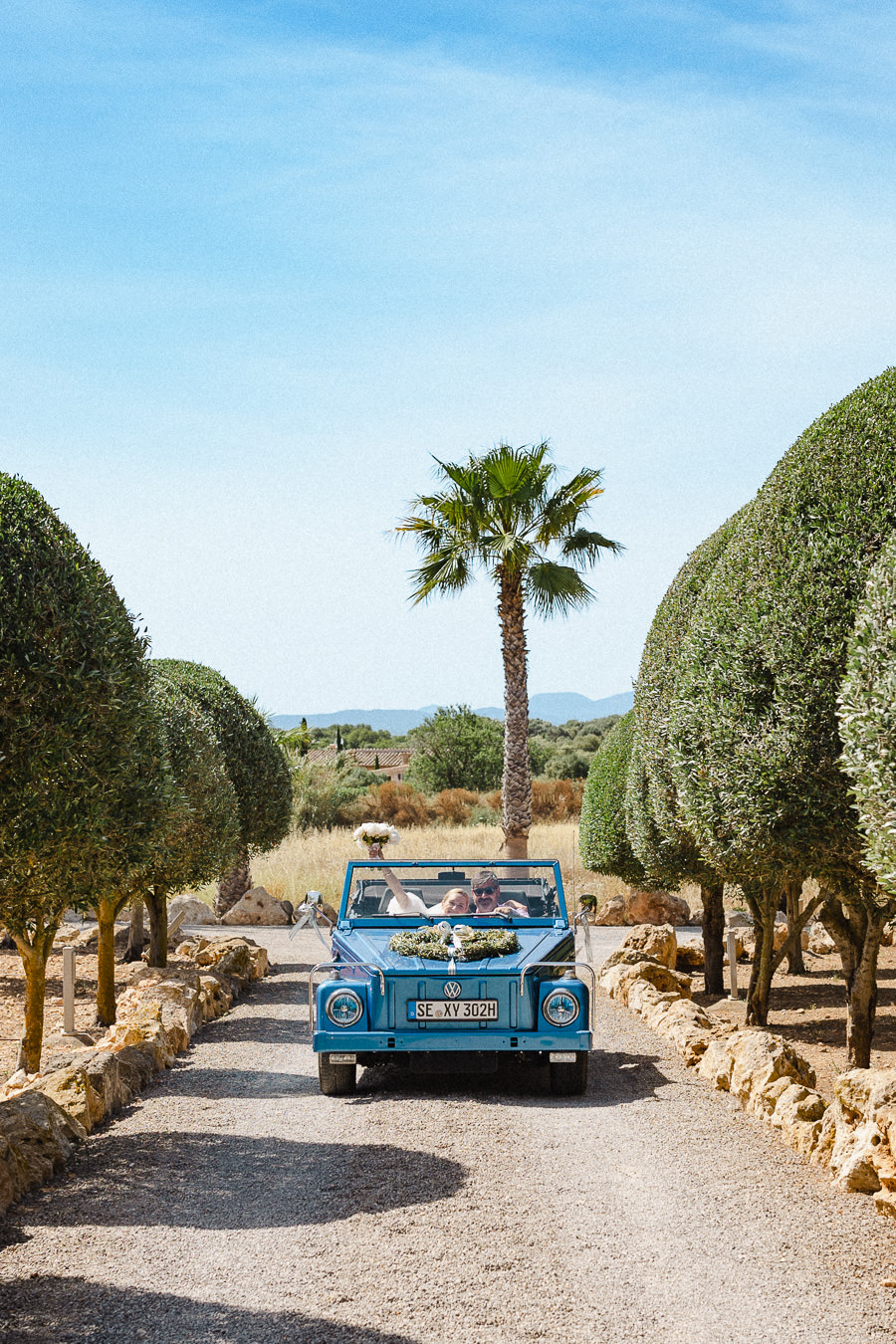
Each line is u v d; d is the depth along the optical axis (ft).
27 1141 20.12
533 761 186.91
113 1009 40.65
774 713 25.98
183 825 44.60
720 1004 45.14
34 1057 28.78
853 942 31.37
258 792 66.03
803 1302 14.47
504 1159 20.67
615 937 69.97
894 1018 41.98
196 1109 24.95
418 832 120.26
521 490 67.46
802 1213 17.69
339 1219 17.53
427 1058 26.14
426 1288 14.92
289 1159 20.79
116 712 24.48
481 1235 16.78
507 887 31.55
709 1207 18.01
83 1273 15.44
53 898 24.76
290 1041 34.58
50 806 22.67
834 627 24.81
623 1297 14.64
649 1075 28.19
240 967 47.29
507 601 69.46
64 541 24.82
